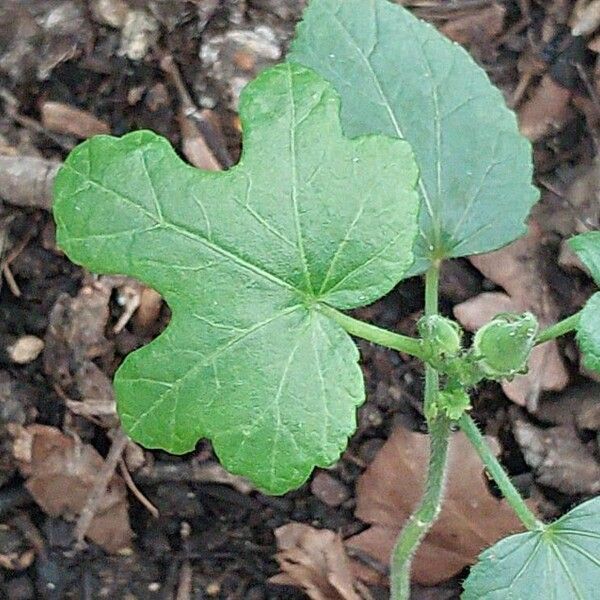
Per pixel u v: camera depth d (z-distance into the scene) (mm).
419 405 447
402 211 316
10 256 442
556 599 348
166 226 315
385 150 315
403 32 384
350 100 382
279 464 317
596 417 446
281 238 315
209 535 441
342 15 382
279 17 460
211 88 454
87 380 437
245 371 316
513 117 385
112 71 455
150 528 440
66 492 435
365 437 447
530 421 449
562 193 464
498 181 383
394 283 317
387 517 438
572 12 476
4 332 439
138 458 436
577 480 444
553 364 449
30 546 433
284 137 315
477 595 349
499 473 350
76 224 317
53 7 452
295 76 317
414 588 439
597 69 472
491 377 327
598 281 340
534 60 475
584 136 469
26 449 433
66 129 452
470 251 380
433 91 384
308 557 437
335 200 315
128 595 433
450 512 431
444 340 323
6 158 441
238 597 437
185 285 315
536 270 455
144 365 317
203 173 315
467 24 477
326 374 317
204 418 317
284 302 317
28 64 451
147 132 319
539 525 350
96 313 438
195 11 456
